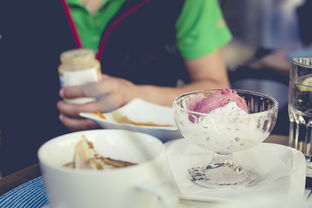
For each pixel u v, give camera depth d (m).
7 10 1.31
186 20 1.38
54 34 1.31
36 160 1.30
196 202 0.46
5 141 1.36
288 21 2.09
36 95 1.37
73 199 0.40
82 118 0.86
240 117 0.50
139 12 1.34
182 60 1.44
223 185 0.49
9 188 0.57
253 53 2.11
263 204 0.45
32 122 1.37
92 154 0.50
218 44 1.42
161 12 1.36
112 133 0.52
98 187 0.39
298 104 0.62
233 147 0.53
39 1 1.28
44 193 0.54
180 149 0.61
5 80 1.36
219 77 1.40
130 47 1.38
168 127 0.69
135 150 0.50
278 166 0.52
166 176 0.43
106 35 1.34
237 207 0.45
